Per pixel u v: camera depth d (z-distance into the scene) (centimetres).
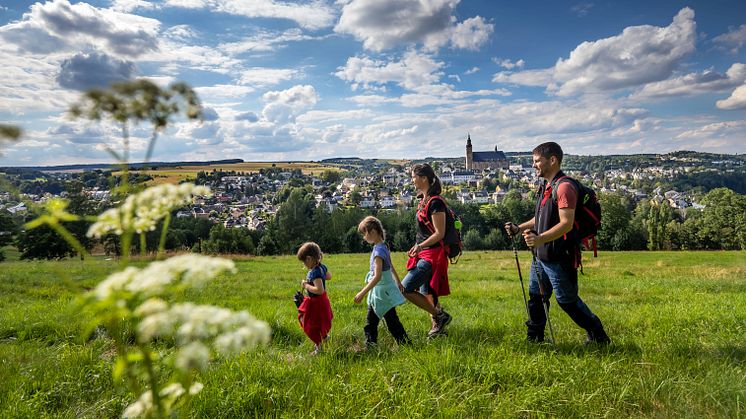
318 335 565
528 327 576
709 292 1202
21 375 462
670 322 693
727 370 438
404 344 562
